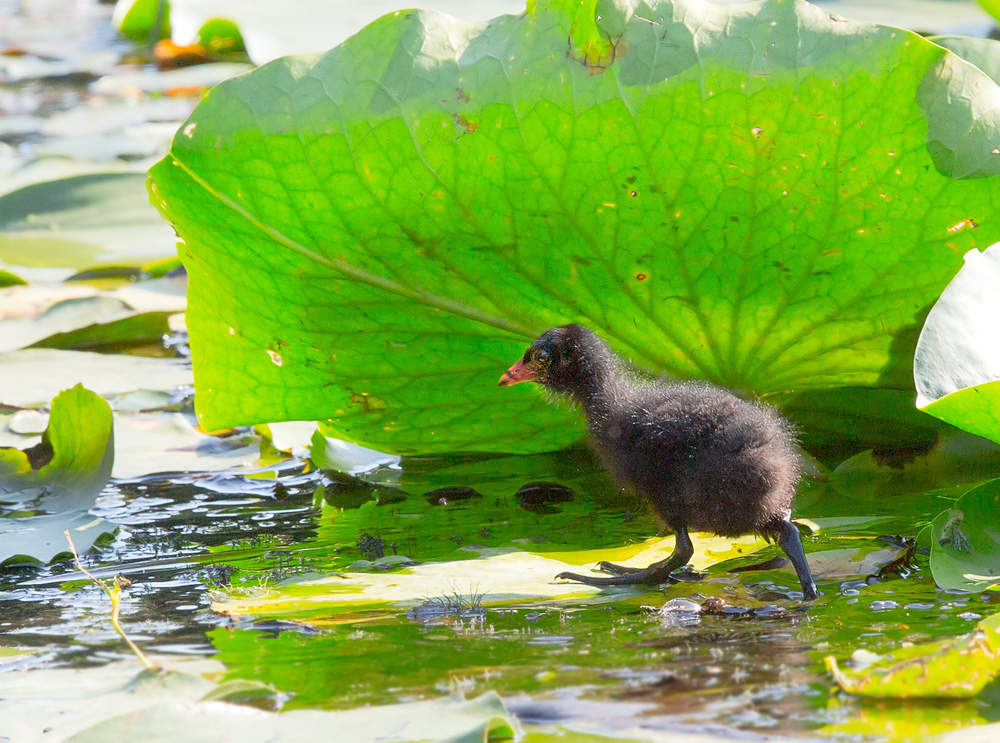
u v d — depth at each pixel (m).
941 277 5.48
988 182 5.13
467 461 7.11
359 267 5.83
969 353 4.82
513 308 6.03
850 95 5.07
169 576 5.35
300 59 5.43
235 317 6.33
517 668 4.03
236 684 3.79
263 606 4.87
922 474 6.41
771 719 3.52
